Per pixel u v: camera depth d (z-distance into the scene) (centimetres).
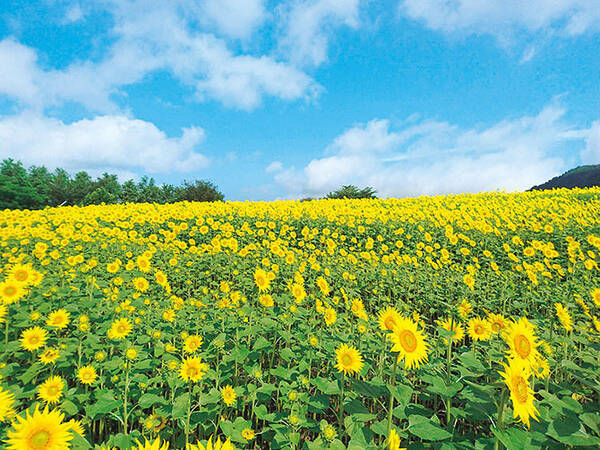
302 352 346
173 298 500
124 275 597
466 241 986
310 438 300
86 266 570
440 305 605
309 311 414
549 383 258
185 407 261
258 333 400
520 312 582
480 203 1823
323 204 1923
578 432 180
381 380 256
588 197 1803
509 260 876
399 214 1433
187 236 1234
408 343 197
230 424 254
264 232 1226
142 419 261
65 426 128
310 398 265
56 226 1162
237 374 350
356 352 246
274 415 259
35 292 466
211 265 780
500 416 174
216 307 466
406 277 708
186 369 254
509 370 162
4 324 396
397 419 292
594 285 616
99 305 470
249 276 697
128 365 281
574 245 739
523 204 1714
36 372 290
